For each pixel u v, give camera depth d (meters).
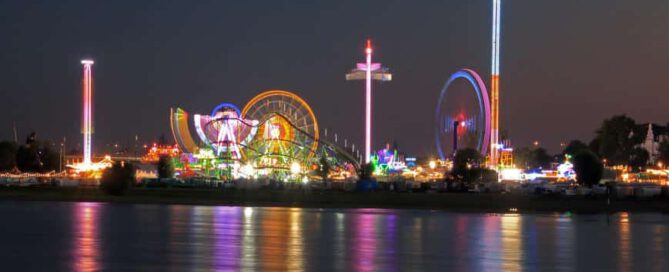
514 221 77.25
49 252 48.66
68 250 49.69
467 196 110.06
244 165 189.62
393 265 43.97
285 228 65.94
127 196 117.19
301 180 167.00
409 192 123.12
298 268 42.31
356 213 88.62
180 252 48.75
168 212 87.00
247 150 195.88
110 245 52.38
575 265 44.72
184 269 41.62
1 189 129.62
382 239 57.69
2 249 50.19
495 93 193.00
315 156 192.62
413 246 53.28
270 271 41.12
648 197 104.69
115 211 88.44
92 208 94.75
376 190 128.25
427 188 129.50
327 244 53.88
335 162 194.38
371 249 51.28
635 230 66.88
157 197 115.50
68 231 62.12
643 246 54.22
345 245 53.41
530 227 69.50
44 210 89.56
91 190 127.12
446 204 101.38
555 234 62.72
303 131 194.12
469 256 48.25
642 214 90.25
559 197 106.50
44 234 59.72
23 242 54.25
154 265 43.03
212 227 66.25
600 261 46.44
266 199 111.19
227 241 55.12
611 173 169.25
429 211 94.06
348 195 113.94
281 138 197.25
